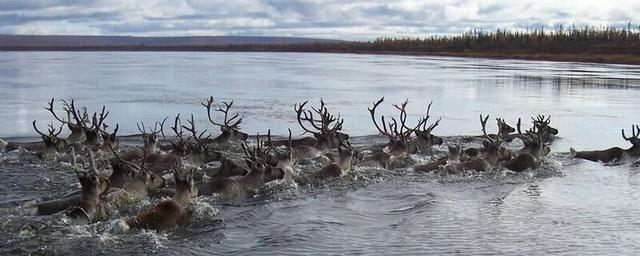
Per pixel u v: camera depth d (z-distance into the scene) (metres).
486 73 67.69
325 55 173.75
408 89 46.00
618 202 13.80
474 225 12.02
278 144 20.22
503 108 33.66
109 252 10.01
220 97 38.94
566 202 13.78
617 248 10.77
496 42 185.50
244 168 15.52
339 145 17.03
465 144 21.48
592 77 59.38
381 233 11.50
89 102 35.47
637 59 110.88
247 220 12.18
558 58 122.62
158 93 41.47
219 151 18.52
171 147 19.42
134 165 13.52
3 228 10.97
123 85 48.44
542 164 17.44
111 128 25.78
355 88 46.84
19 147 18.36
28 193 13.80
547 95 41.03
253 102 36.09
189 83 51.25
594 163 18.12
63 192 13.84
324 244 10.84
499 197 14.17
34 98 37.59
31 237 10.52
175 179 12.47
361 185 15.20
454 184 15.42
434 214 12.67
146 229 11.00
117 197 12.48
